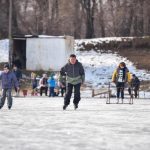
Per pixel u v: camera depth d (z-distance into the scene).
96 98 62.34
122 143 17.64
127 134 20.44
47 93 72.62
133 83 66.75
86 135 20.03
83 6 123.38
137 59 102.19
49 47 83.94
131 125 24.34
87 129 22.34
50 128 22.73
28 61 84.69
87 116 30.09
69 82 36.78
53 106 41.66
